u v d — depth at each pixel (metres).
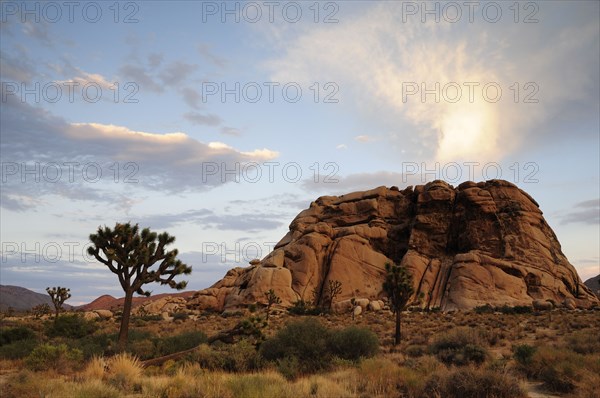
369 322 49.84
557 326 37.84
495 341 28.20
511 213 80.00
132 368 14.29
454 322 45.28
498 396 11.30
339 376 13.81
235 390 10.73
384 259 79.88
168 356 18.38
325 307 73.31
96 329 36.22
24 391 10.82
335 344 18.39
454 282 70.75
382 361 15.31
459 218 81.88
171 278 24.78
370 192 92.94
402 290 31.81
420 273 75.19
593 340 23.48
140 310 76.44
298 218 94.88
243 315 64.62
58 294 57.28
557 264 76.06
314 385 11.80
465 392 11.38
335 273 77.38
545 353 15.98
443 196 83.38
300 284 77.44
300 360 17.45
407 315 58.00
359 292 75.12
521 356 17.38
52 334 31.75
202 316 69.56
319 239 83.12
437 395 11.27
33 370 16.31
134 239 23.92
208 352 18.00
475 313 57.72
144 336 27.33
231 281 88.31
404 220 87.94
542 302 62.97
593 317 46.09
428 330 39.44
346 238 82.38
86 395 10.02
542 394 12.87
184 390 10.62
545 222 84.38
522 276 70.19
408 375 13.23
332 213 92.38
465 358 18.39
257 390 10.45
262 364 17.19
